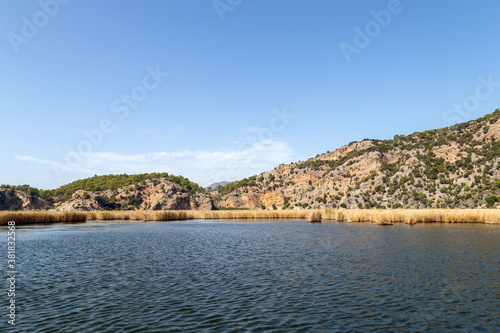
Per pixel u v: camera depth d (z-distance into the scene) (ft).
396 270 81.10
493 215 214.28
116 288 67.10
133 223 277.03
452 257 96.43
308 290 65.00
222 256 104.58
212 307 55.52
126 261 96.27
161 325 47.91
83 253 111.04
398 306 55.62
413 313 52.42
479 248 111.24
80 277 76.59
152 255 106.83
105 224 261.85
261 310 53.93
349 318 50.44
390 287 66.59
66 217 288.71
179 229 211.61
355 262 91.66
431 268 82.74
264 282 71.31
